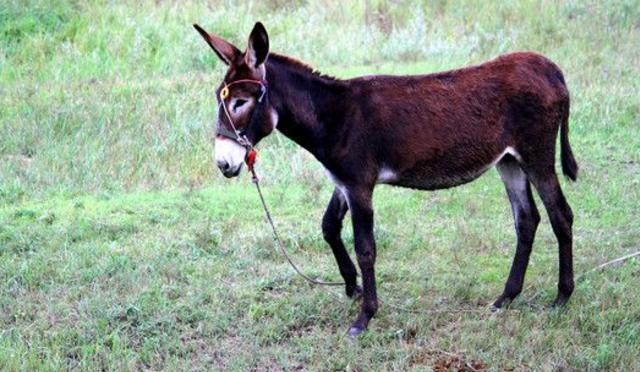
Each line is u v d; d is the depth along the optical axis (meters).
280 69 5.81
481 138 6.04
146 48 13.30
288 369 5.60
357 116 5.86
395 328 6.06
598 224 8.02
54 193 8.80
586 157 9.65
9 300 6.43
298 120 5.83
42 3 14.02
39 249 7.39
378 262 7.28
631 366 5.52
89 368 5.53
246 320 6.22
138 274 6.90
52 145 9.93
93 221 7.95
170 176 9.25
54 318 6.22
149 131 10.25
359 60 13.27
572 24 14.59
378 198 8.75
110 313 6.22
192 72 12.66
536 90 6.10
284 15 14.66
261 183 9.11
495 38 13.96
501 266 7.19
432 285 6.79
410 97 5.98
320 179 9.14
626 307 6.28
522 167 6.23
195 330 6.06
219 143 5.66
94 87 11.74
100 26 13.70
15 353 5.62
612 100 11.15
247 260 7.19
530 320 6.13
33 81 12.12
